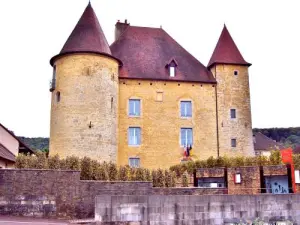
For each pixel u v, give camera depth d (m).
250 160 19.64
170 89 29.69
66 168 15.81
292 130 82.88
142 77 29.08
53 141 25.41
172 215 11.61
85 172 16.06
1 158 19.02
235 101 30.56
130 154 27.83
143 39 32.50
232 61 31.17
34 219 13.02
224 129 29.77
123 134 28.00
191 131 29.42
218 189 17.14
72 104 25.17
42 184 14.08
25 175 13.98
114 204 11.27
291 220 12.70
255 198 12.50
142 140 28.28
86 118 25.02
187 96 29.88
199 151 29.02
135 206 11.41
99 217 11.12
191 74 30.75
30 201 13.84
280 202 12.72
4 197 13.64
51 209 13.98
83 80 25.50
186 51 33.19
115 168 16.80
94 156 24.67
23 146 29.12
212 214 11.96
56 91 26.17
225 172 18.70
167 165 28.22
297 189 17.38
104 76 26.17
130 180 16.72
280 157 19.30
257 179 18.02
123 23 34.03
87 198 14.51
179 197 11.76
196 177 19.27
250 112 30.69
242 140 29.89
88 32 26.69
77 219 13.88
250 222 12.25
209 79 30.81
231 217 12.12
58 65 26.55
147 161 28.00
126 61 29.98
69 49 26.02
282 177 18.03
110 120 26.02
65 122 25.00
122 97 28.56
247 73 31.42
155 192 15.98
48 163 15.80
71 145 24.55
